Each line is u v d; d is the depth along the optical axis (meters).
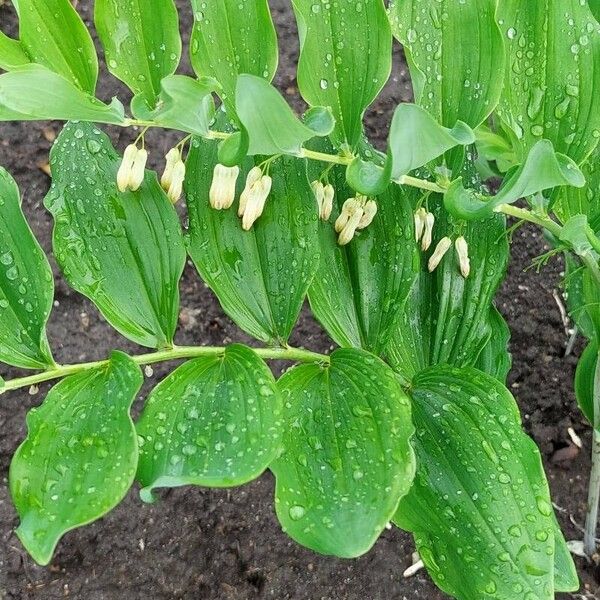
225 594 0.47
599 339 0.32
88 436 0.23
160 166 0.60
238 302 0.28
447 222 0.32
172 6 0.24
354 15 0.25
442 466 0.26
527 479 0.25
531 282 0.56
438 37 0.25
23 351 0.26
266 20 0.24
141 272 0.27
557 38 0.25
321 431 0.24
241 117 0.20
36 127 0.61
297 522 0.21
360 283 0.29
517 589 0.24
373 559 0.47
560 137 0.26
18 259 0.26
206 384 0.25
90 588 0.47
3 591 0.47
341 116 0.26
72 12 0.25
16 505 0.22
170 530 0.49
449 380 0.28
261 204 0.27
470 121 0.26
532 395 0.52
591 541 0.46
